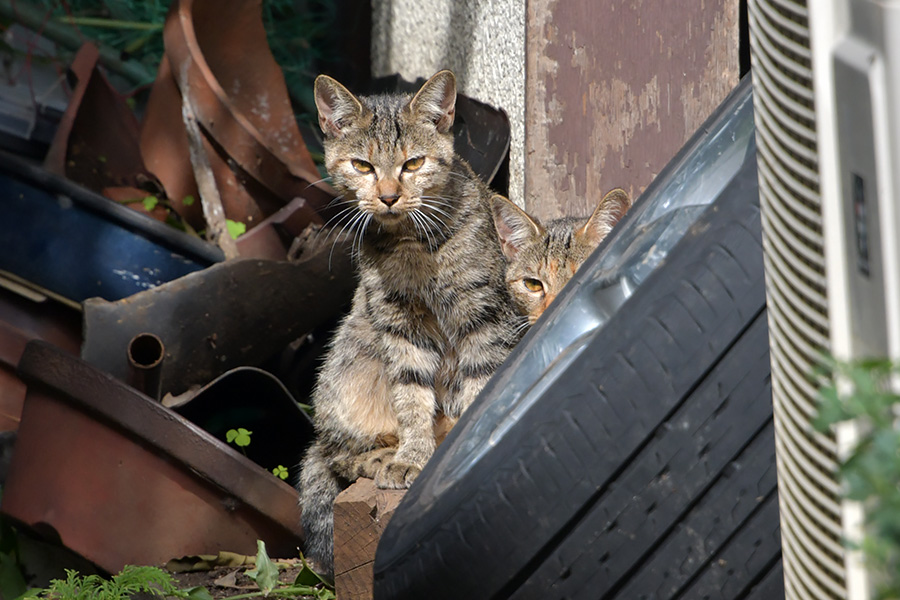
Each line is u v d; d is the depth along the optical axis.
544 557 3.42
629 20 6.84
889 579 1.62
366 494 5.10
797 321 2.31
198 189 7.97
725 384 3.29
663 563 3.33
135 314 6.77
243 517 6.18
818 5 2.01
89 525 6.09
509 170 7.47
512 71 7.27
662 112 6.92
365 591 4.92
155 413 6.03
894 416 1.67
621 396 3.36
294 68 10.80
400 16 9.85
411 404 6.43
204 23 8.47
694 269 3.36
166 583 5.35
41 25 10.25
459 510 3.56
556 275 6.50
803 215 2.23
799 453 2.36
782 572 3.26
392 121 6.56
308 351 7.86
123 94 10.40
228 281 6.99
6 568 6.69
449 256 6.47
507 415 3.88
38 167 7.23
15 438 6.71
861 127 1.88
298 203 7.54
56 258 7.20
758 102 2.50
